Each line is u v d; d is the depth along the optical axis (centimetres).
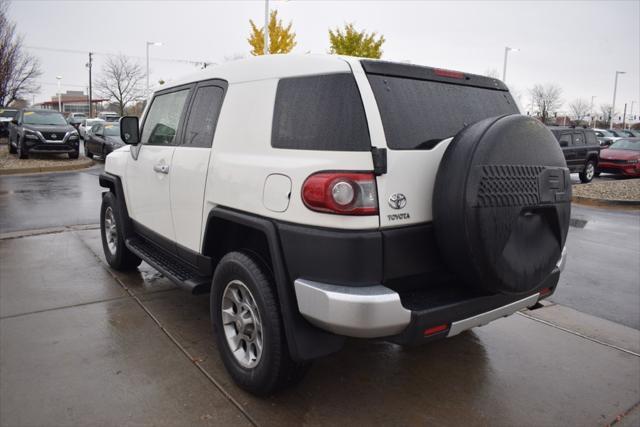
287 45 2555
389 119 262
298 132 273
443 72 305
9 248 623
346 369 344
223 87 344
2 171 1428
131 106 6225
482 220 248
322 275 252
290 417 285
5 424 270
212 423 276
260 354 291
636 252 722
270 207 277
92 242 660
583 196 1278
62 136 1758
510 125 263
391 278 256
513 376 343
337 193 245
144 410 286
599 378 344
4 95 2197
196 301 456
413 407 300
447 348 383
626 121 8350
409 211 260
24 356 345
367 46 2422
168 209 397
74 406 288
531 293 308
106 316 418
